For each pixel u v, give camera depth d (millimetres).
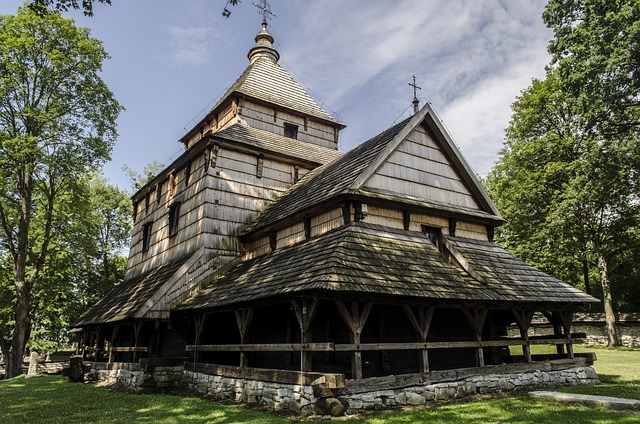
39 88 21875
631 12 18047
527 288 12375
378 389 8922
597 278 35844
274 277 10664
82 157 22656
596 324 26812
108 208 37031
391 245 11328
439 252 12484
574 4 20812
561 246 27750
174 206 18141
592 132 21688
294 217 13219
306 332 8844
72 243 31156
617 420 7469
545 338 13961
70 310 31625
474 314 11281
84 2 8305
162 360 13531
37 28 21109
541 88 28094
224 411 9148
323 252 10344
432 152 14266
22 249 22531
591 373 13039
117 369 15266
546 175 27094
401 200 12297
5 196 23188
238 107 19719
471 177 14633
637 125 21406
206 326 14484
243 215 16672
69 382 17297
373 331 11773
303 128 21562
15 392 14086
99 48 22734
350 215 11461
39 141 21703
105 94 22922
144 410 9703
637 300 31453
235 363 14289
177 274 14477
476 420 7633
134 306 14562
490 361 13641
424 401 9523
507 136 30812
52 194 24188
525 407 8812
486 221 14734
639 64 19141
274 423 7668
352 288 8586
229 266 15680
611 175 21078
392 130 13938
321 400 8133
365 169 11930
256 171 17641
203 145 16938
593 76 19922
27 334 31797
